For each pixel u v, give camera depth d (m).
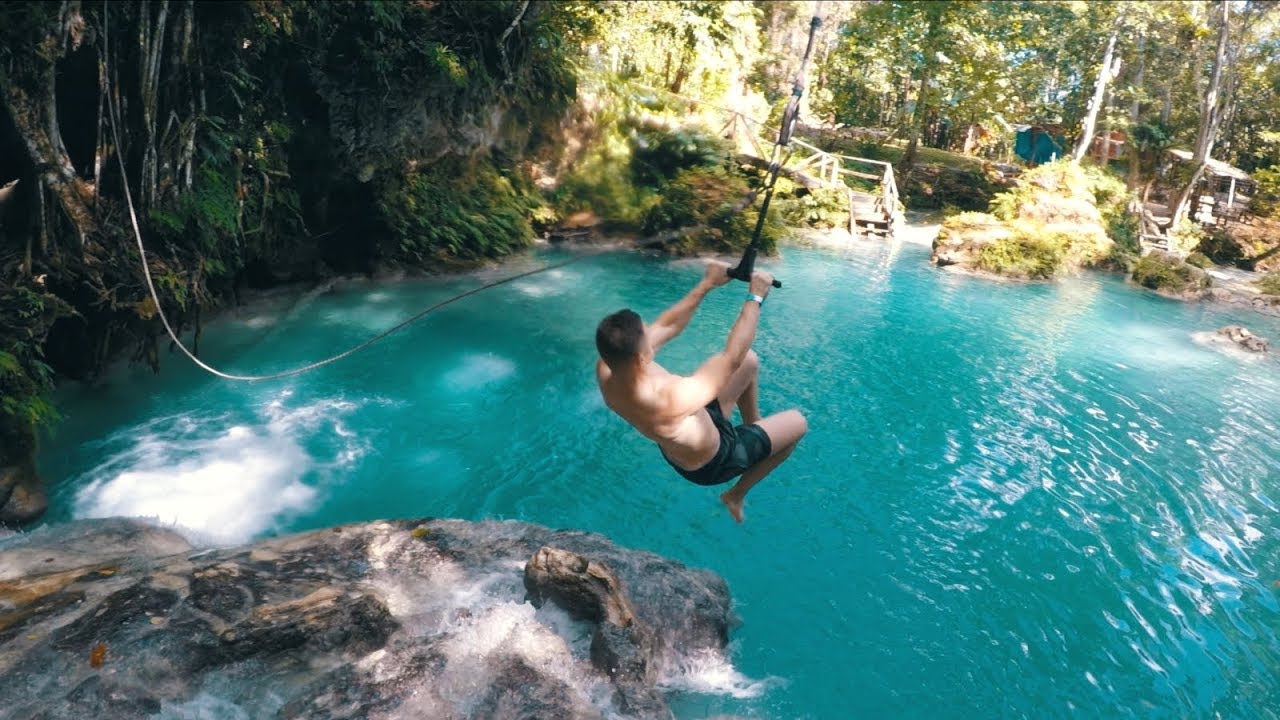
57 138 8.13
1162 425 12.27
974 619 7.39
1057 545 8.70
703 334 14.18
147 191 9.11
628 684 5.17
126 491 7.97
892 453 10.52
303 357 11.57
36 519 7.39
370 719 4.56
